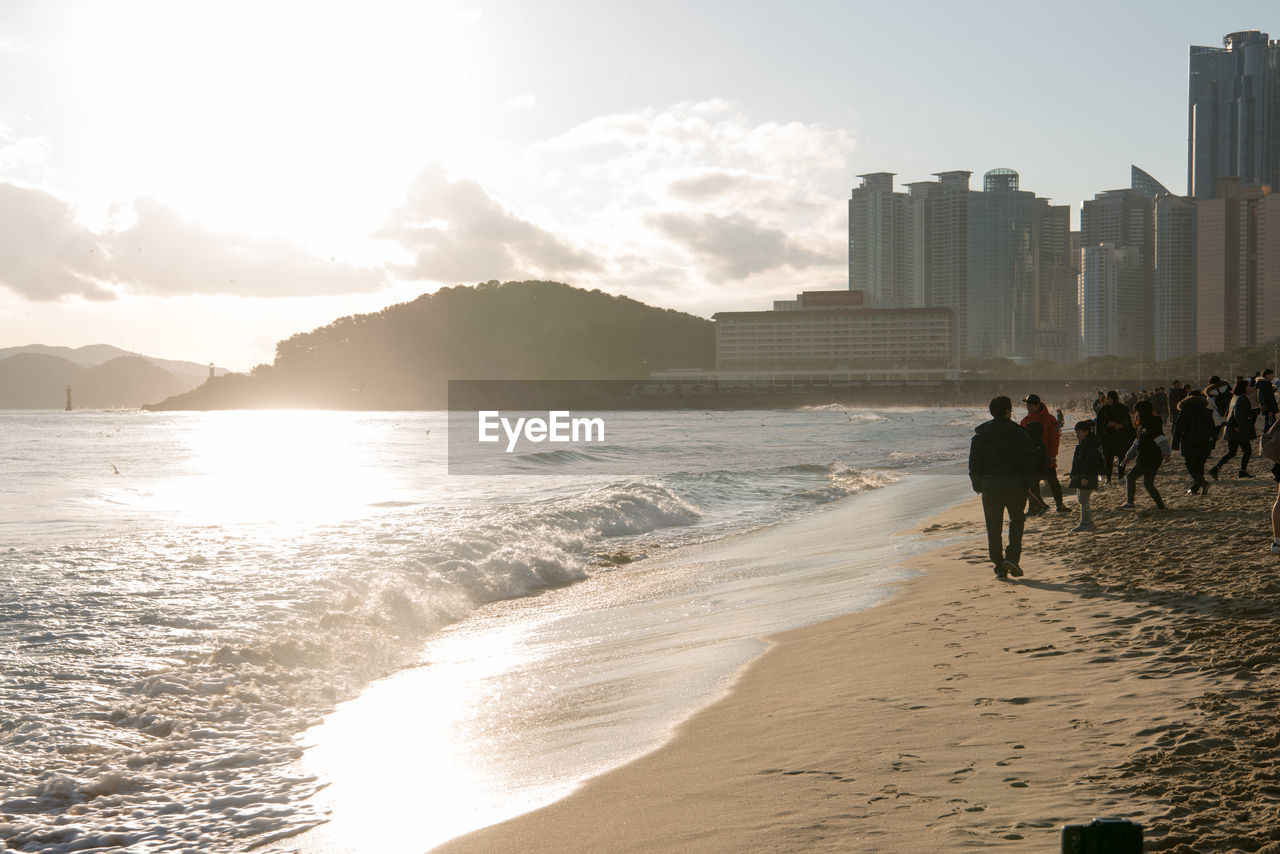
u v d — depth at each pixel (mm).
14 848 4965
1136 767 4477
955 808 4156
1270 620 7160
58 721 7227
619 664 8578
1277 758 4441
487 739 6523
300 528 18672
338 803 5430
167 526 19734
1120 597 8719
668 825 4336
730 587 12609
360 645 9820
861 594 10836
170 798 5652
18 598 11695
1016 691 6043
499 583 13555
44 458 51281
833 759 5043
